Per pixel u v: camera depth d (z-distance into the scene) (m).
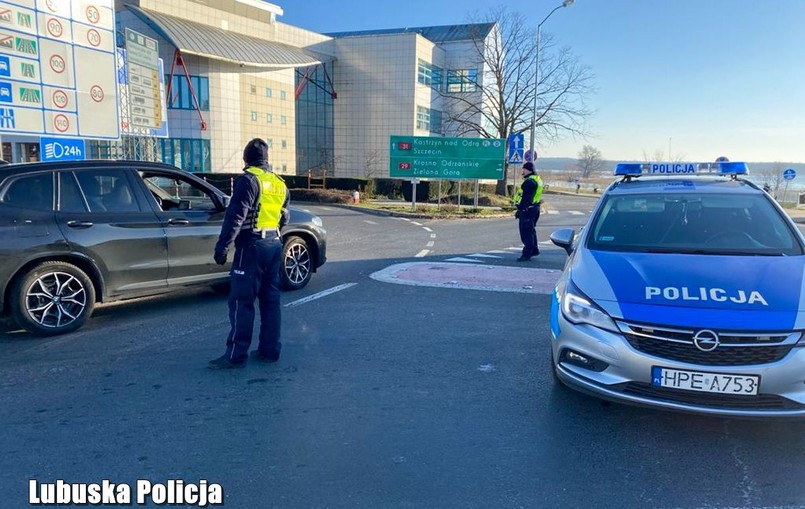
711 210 4.87
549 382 4.57
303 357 5.15
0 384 4.55
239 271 4.81
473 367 4.90
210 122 33.00
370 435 3.70
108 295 6.20
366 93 42.31
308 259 8.09
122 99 17.22
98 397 4.28
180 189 7.25
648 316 3.46
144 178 6.93
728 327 3.29
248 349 4.94
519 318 6.43
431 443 3.60
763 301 3.44
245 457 3.42
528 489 3.10
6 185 5.68
